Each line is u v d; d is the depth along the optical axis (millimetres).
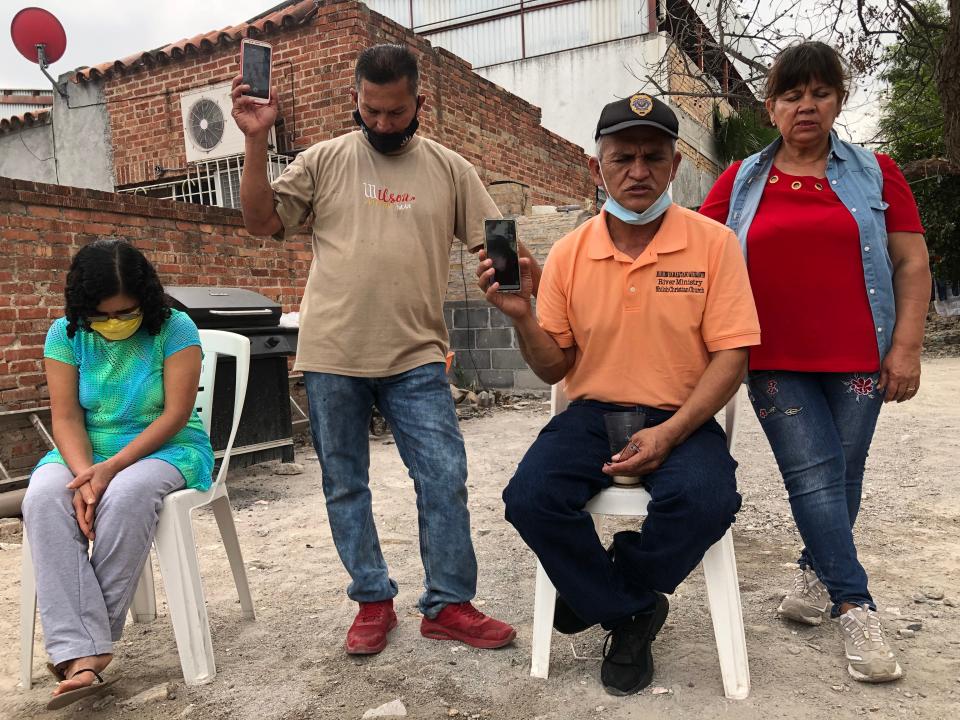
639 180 2254
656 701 2213
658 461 2203
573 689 2309
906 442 5801
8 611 3184
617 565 2305
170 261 6254
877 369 2393
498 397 8992
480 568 3453
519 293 2326
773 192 2502
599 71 14844
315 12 8492
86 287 2391
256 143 2422
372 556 2654
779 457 2457
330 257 2551
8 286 5223
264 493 5121
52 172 10453
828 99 2385
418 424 2590
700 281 2295
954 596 2926
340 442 2572
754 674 2346
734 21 8258
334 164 2584
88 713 2295
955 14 7738
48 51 9773
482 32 15984
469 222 2715
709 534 2125
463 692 2322
